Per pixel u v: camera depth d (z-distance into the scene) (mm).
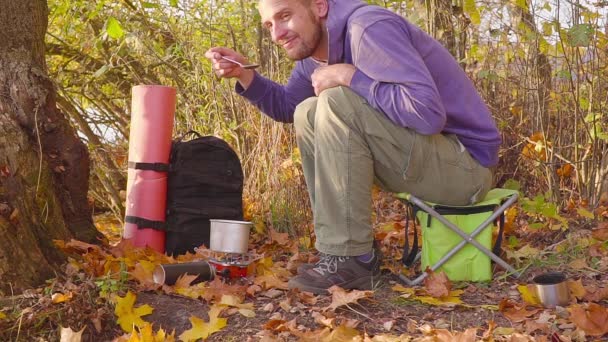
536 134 4582
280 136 4641
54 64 6941
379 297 3068
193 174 3830
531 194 4805
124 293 2979
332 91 3029
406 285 3258
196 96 5586
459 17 4848
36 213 3334
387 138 3021
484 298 3072
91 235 3754
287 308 2904
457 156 3145
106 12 6230
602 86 4367
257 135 4922
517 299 3041
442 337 2533
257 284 3188
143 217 3771
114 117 6734
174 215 3812
